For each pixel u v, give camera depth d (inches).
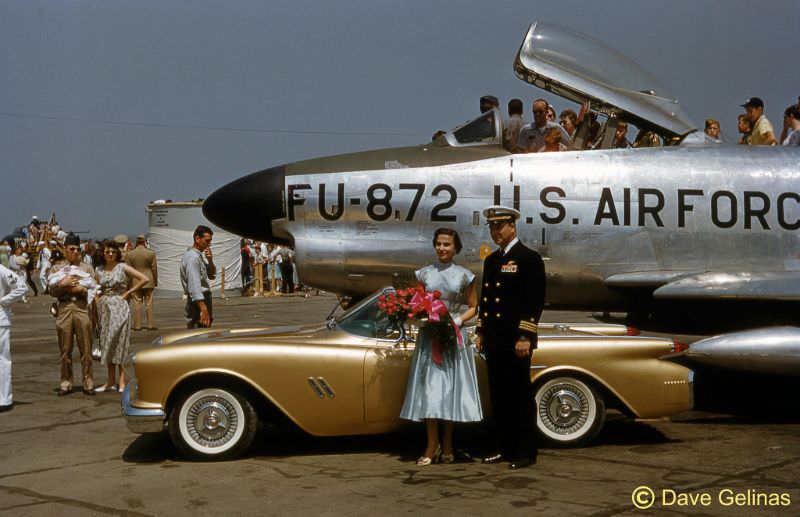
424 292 215.2
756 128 404.8
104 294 339.6
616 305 343.3
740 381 373.7
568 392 233.9
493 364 219.5
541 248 329.1
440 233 219.6
